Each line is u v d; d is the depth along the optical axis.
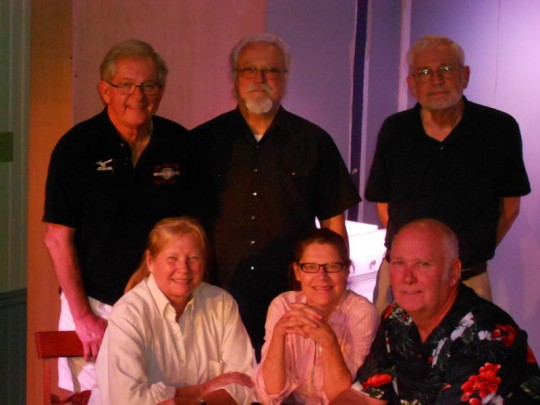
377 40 4.14
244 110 2.91
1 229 4.12
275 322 2.51
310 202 2.96
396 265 2.01
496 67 3.99
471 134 3.04
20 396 4.31
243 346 2.54
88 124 2.75
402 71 4.29
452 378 1.96
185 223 2.41
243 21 3.36
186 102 3.42
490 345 1.93
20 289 4.25
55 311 3.38
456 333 1.97
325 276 2.42
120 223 2.74
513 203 3.15
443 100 2.97
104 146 2.72
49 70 3.26
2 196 4.11
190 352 2.46
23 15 4.09
